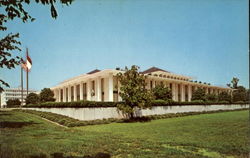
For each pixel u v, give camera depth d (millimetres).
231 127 16625
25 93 41719
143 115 27984
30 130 13930
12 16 3838
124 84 24375
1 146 8039
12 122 17547
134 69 24719
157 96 32531
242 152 8305
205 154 8109
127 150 8344
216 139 11266
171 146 9406
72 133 13289
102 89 36594
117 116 25312
